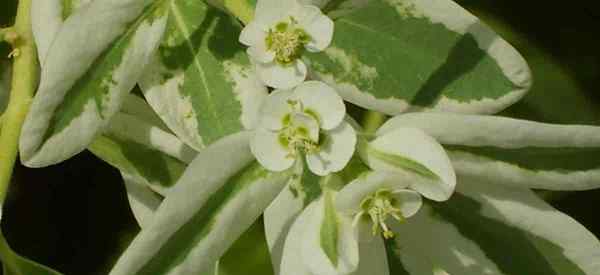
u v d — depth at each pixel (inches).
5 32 5.6
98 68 5.0
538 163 5.0
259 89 5.4
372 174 4.6
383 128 4.9
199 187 4.6
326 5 5.0
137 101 5.8
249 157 4.7
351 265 4.6
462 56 5.3
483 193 5.2
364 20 5.3
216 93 5.4
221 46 5.5
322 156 4.7
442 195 4.6
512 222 5.2
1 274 6.1
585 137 4.8
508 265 5.3
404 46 5.3
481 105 5.3
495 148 5.0
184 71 5.5
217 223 4.8
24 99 5.4
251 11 5.3
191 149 5.6
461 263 5.4
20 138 4.9
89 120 5.0
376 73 5.3
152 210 5.9
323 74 5.3
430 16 5.3
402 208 4.7
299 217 4.8
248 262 7.0
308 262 4.6
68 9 5.4
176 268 4.8
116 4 5.0
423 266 5.4
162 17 5.2
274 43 4.9
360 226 4.7
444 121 4.8
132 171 5.8
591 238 5.2
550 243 5.2
